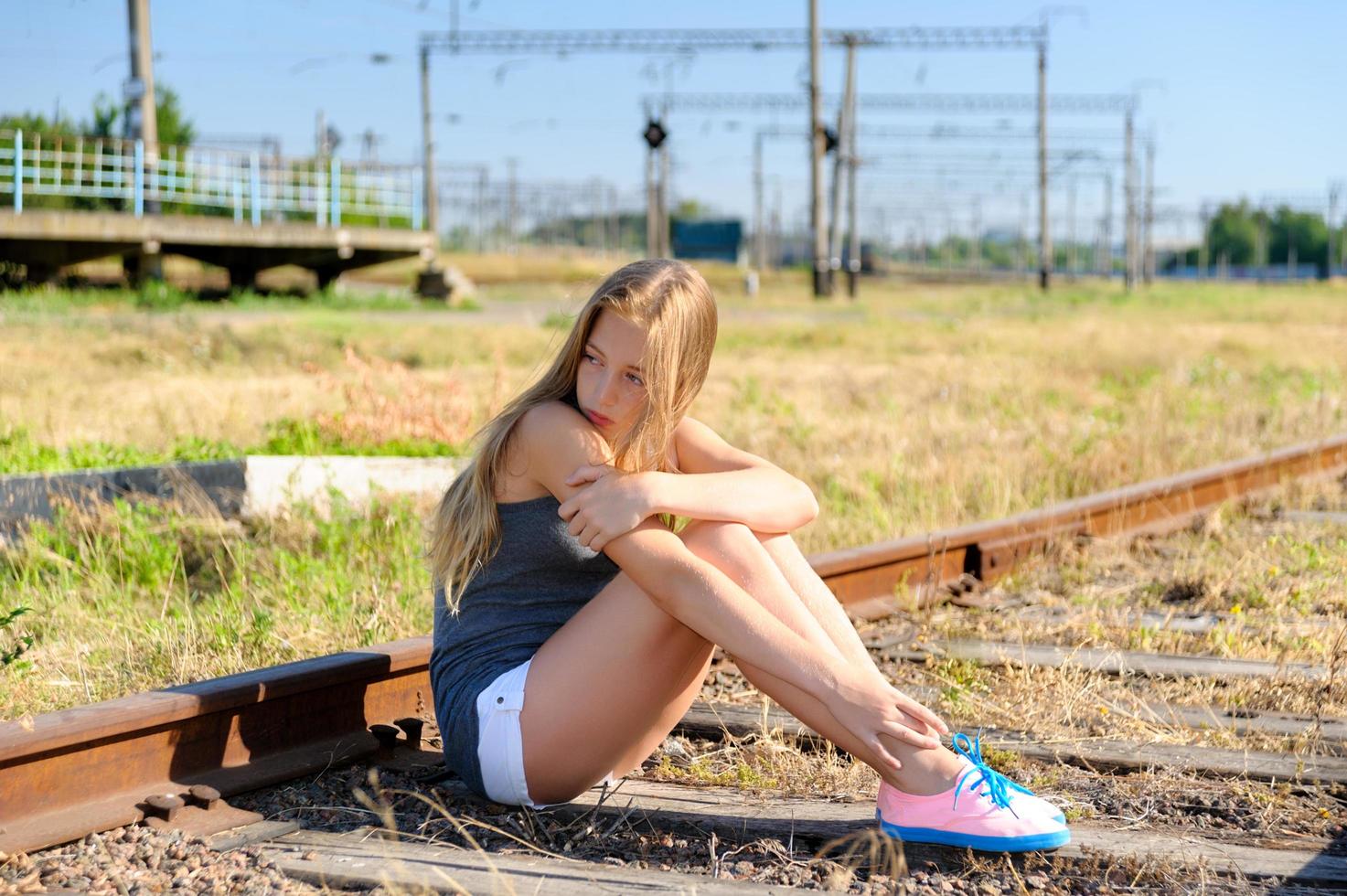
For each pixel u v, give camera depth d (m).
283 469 6.16
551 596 2.78
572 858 2.63
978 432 8.77
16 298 18.95
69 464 6.75
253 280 25.19
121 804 2.69
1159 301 37.34
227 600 4.57
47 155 21.12
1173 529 6.32
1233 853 2.65
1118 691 3.82
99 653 3.95
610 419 2.71
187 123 27.61
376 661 3.27
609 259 53.34
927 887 2.51
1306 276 89.69
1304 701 3.76
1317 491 7.44
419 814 2.84
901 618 4.75
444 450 7.40
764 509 2.69
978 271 87.38
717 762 3.26
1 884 2.36
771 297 35.22
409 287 31.38
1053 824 2.59
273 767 2.96
